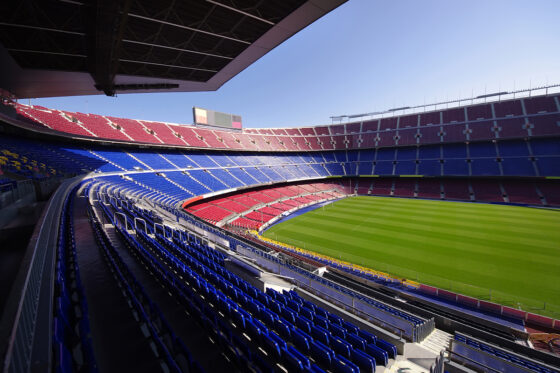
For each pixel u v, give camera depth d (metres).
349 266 22.38
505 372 8.43
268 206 47.50
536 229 30.77
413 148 67.06
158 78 23.11
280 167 64.88
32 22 13.87
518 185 50.34
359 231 32.41
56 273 5.88
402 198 56.44
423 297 16.97
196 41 17.80
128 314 6.71
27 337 3.34
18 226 11.59
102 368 4.97
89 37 15.33
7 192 11.22
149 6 13.88
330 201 56.12
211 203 44.09
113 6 10.41
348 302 11.66
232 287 9.82
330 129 81.50
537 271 20.17
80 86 23.84
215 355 6.20
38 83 22.66
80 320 5.18
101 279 8.53
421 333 10.67
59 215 9.30
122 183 32.34
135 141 42.19
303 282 13.48
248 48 18.80
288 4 14.02
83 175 27.06
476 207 44.38
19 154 22.34
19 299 3.38
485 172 53.59
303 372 5.93
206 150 57.84
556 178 46.97
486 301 15.59
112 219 15.55
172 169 44.84
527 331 13.74
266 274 14.20
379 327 10.01
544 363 9.89
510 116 58.16
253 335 7.26
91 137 36.16
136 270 10.34
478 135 59.19
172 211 25.78
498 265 21.44
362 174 67.88
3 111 24.17
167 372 4.93
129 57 19.22
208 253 15.13
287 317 9.08
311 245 28.19
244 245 18.75
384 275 20.39
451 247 25.73
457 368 8.47
